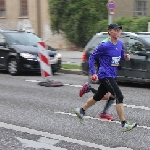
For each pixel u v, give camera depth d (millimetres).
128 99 12211
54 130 8633
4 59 19062
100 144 7578
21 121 9453
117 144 7578
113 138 7988
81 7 31641
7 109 10844
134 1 33156
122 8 32969
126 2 33031
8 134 8352
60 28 33250
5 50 18984
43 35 34875
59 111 10539
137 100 12055
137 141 7773
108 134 8289
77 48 32875
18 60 18359
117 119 9617
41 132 8469
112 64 8539
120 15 32938
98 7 31953
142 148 7328
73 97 12641
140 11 33344
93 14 31656
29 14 35688
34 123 9258
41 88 14547
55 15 33188
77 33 32094
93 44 16156
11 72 18750
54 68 18953
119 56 8617
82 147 7398
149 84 15562
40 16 35031
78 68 20312
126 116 9891
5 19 37438
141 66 14445
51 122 9344
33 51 18531
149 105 11281
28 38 19750
